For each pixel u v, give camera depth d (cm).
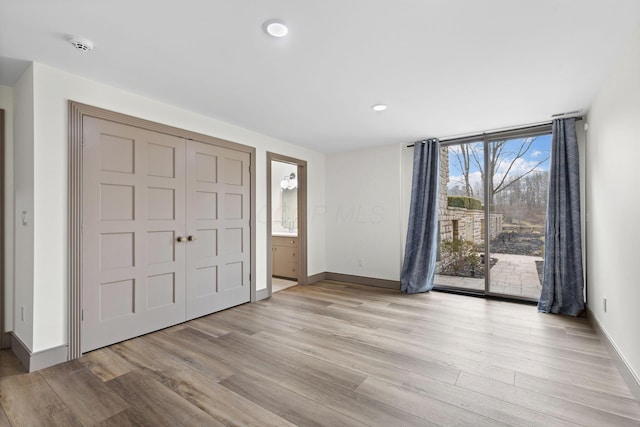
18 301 245
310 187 509
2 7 162
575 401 182
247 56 216
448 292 443
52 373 216
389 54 213
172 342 270
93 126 252
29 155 226
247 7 165
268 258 424
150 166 291
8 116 257
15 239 252
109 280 261
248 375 214
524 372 217
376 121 361
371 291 455
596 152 285
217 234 355
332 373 216
